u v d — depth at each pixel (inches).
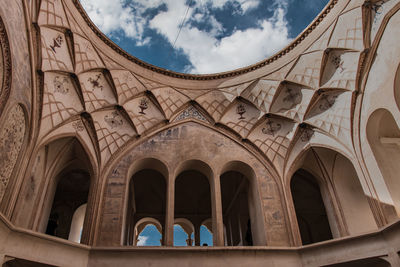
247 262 334.0
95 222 345.4
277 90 422.6
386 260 294.2
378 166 327.6
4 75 253.8
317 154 413.7
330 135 389.7
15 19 261.4
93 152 388.8
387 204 315.0
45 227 369.1
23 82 289.1
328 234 559.8
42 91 327.0
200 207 579.5
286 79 412.8
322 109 397.4
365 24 327.0
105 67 389.7
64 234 494.3
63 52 343.6
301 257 345.4
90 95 385.1
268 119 439.5
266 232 367.9
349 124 366.9
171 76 448.1
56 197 524.4
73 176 505.0
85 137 385.1
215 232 368.2
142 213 568.4
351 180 419.2
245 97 441.7
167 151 416.5
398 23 295.1
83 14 362.9
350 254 316.5
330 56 374.3
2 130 256.5
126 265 316.5
